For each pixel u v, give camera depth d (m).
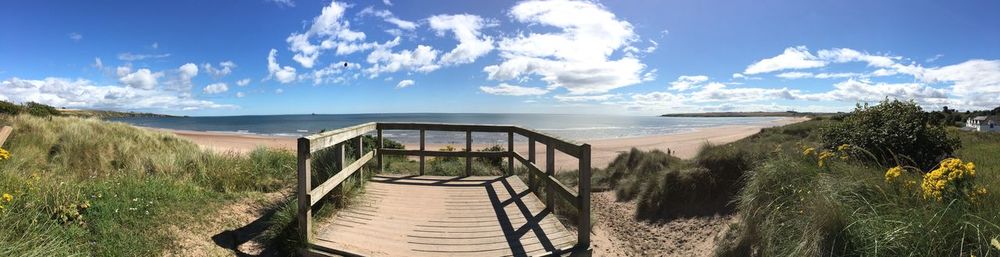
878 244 3.49
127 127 13.69
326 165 6.10
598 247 6.27
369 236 4.53
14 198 3.94
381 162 7.84
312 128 67.25
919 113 7.43
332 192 5.41
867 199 4.27
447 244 4.40
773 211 4.88
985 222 3.30
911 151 7.10
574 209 7.08
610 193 9.94
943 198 3.75
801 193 4.72
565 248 4.33
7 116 10.01
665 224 7.30
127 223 4.13
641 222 7.61
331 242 4.29
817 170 5.34
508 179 7.34
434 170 8.34
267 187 6.22
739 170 7.36
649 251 6.49
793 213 4.55
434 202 5.85
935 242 3.31
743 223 5.50
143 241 3.91
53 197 4.15
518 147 27.86
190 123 95.56
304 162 4.19
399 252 4.16
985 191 3.83
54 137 9.23
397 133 52.31
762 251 4.79
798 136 17.84
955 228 3.34
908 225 3.44
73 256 3.37
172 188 5.20
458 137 46.66
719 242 5.91
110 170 7.26
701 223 6.91
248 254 4.16
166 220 4.34
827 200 4.11
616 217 8.01
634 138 43.03
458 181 7.17
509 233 4.73
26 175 5.26
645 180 8.74
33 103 16.23
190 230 4.31
